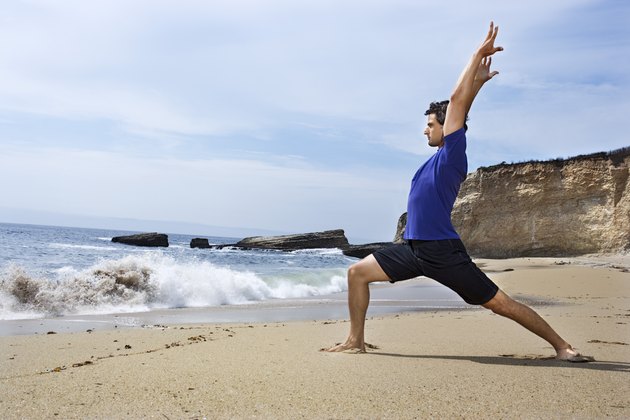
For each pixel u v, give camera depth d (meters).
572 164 36.00
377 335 5.25
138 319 7.80
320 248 59.34
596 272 18.38
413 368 3.30
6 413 2.29
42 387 2.71
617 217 33.69
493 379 3.00
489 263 26.50
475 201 39.44
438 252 3.74
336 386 2.78
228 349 4.06
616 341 4.88
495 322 6.77
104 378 2.92
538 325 3.72
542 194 36.56
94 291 9.34
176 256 33.81
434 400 2.54
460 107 3.74
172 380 2.88
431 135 3.98
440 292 14.71
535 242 36.31
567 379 3.02
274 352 3.93
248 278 12.97
